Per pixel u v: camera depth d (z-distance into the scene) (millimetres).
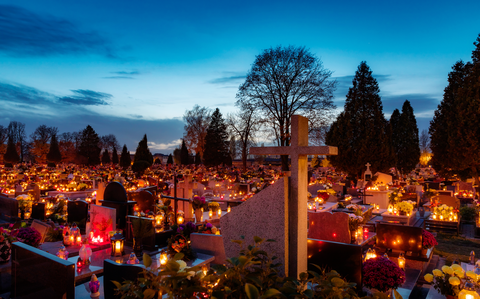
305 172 4945
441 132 29047
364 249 10906
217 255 8977
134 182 28188
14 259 6012
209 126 69875
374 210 20422
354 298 3648
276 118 35594
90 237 10438
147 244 9805
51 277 5156
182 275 3203
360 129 32156
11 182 26875
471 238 14695
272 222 4734
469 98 24875
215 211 16125
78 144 99000
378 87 32594
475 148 24297
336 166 33312
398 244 10492
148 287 3350
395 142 42625
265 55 34719
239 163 91250
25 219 14414
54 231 10625
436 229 16078
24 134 94375
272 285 3760
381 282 6516
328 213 11031
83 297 6410
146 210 14164
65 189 24062
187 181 15008
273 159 83125
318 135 34562
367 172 26234
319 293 3670
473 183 28578
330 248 6473
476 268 7039
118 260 8594
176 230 10086
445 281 6613
